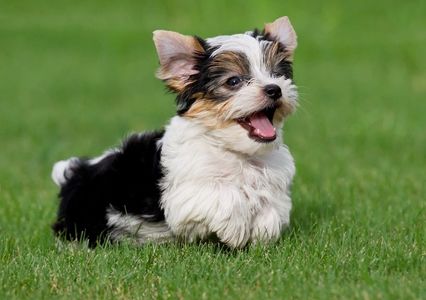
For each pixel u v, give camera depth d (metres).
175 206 9.80
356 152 18.14
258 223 10.02
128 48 35.72
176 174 9.88
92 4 42.16
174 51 10.10
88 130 22.31
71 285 8.85
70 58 34.38
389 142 19.12
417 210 12.10
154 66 33.22
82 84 30.02
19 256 9.96
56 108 25.98
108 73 32.00
